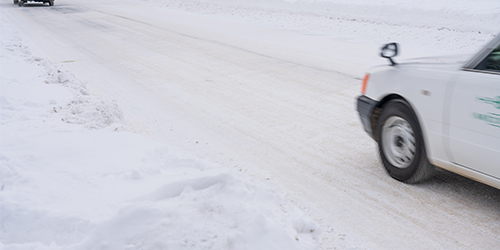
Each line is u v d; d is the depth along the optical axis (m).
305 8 18.47
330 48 12.12
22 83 6.69
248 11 20.89
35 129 4.56
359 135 5.57
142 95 7.70
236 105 7.00
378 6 15.42
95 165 3.59
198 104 7.09
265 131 5.77
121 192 3.06
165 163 3.70
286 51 11.83
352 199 3.87
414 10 14.09
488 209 3.59
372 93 4.40
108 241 2.50
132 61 10.87
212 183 3.07
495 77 3.14
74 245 2.47
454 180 4.13
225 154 4.99
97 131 4.65
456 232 3.29
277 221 2.88
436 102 3.56
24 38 14.95
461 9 12.95
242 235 2.61
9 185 3.25
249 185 3.21
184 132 5.77
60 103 5.79
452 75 3.47
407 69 4.00
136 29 17.27
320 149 5.12
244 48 12.45
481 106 3.19
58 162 3.62
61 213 2.78
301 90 7.86
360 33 14.23
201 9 24.06
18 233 2.72
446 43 11.83
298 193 4.01
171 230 2.58
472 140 3.28
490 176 3.26
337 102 7.06
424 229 3.35
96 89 8.16
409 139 3.95
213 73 9.38
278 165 4.67
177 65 10.29
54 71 7.89
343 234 3.31
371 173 4.40
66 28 17.95
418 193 3.91
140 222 2.59
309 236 2.97
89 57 11.50
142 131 5.81
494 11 12.21
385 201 3.80
